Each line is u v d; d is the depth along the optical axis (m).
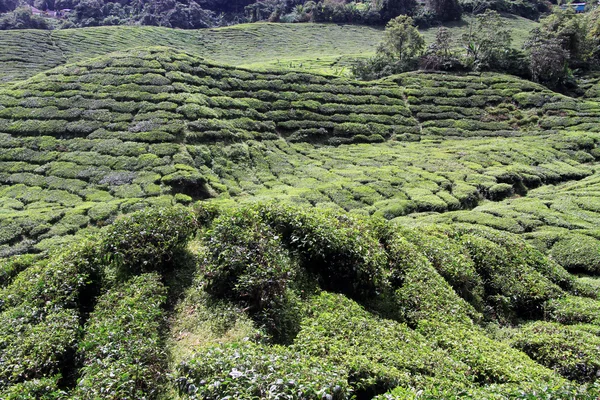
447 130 40.31
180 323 10.25
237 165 30.73
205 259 11.30
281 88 42.44
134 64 38.50
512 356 9.50
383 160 32.69
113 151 28.47
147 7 109.00
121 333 8.98
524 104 43.06
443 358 8.80
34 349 8.79
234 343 8.24
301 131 37.62
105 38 77.56
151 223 12.64
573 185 27.06
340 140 37.91
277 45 85.25
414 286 11.83
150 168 27.02
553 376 8.58
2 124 31.14
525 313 13.31
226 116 35.72
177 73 37.84
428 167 30.28
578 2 99.00
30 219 21.30
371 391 7.65
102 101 33.41
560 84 48.25
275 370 7.09
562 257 16.92
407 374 7.96
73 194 24.91
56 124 30.98
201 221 14.11
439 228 16.83
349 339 9.07
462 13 92.00
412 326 10.95
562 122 39.47
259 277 10.20
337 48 82.06
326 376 7.02
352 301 11.01
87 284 11.57
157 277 11.41
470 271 13.65
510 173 27.98
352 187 26.55
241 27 95.38
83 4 107.50
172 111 32.66
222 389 6.78
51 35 74.06
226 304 10.35
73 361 9.05
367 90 44.94
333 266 11.98
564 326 11.73
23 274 12.76
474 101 44.34
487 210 22.22
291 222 12.51
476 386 8.05
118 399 7.28
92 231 20.97
